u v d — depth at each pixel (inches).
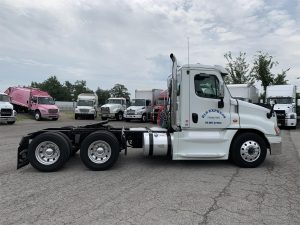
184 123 348.2
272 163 382.0
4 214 206.1
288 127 1016.2
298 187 274.4
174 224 190.9
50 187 270.8
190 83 349.7
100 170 336.5
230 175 317.4
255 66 1748.3
